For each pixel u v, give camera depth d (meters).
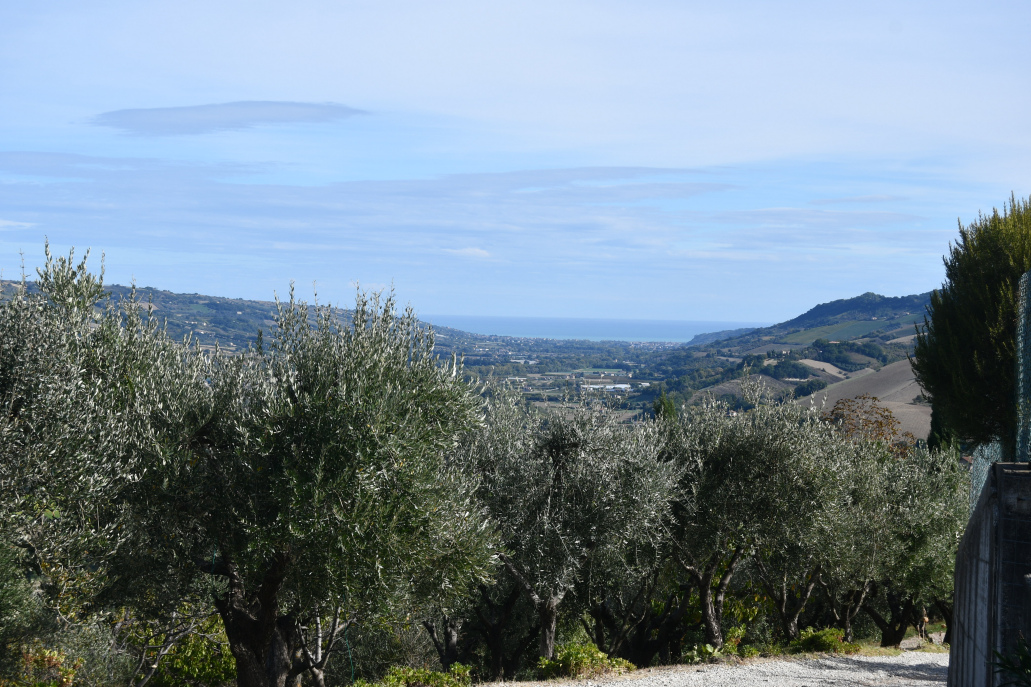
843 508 17.47
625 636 18.94
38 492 8.62
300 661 12.20
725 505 15.68
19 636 9.14
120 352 10.14
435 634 18.25
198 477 9.53
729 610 21.67
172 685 14.86
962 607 8.52
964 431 12.36
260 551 8.91
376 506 9.05
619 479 14.30
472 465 14.58
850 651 16.34
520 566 14.47
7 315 9.59
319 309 10.20
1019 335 8.91
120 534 9.33
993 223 12.47
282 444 9.24
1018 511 6.72
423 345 10.36
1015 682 6.06
